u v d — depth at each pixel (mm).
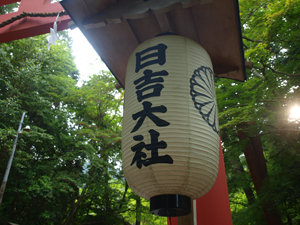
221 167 4336
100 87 16109
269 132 8539
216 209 3877
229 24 3287
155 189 2553
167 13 3350
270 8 8156
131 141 2676
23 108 13180
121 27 3637
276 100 8031
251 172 10484
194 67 2990
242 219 9430
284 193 8000
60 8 5277
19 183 11516
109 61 4113
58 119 14602
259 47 7844
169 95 2709
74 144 14234
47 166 12766
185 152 2471
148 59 3021
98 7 3076
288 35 8461
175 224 3982
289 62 8781
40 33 5477
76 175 13273
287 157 8359
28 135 11016
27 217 12898
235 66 3992
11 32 5402
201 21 3357
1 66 12703
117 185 17469
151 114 2637
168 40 3115
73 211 13805
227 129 10977
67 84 17250
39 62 14859
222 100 11742
